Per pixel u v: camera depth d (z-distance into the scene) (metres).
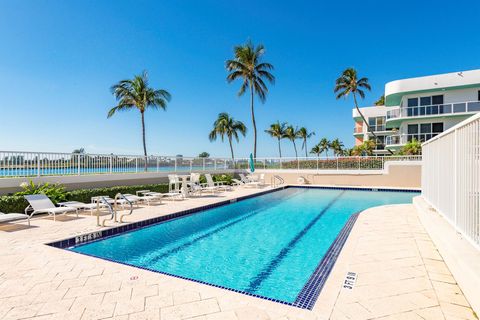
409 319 2.54
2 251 4.73
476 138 3.02
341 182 18.64
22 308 2.79
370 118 35.03
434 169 5.66
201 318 2.56
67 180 10.02
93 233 6.17
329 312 2.67
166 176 14.96
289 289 3.95
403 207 9.23
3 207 7.43
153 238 6.64
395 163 17.38
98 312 2.70
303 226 7.89
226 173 20.48
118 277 3.59
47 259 4.33
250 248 5.87
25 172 8.91
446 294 3.04
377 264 4.01
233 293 3.11
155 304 2.85
